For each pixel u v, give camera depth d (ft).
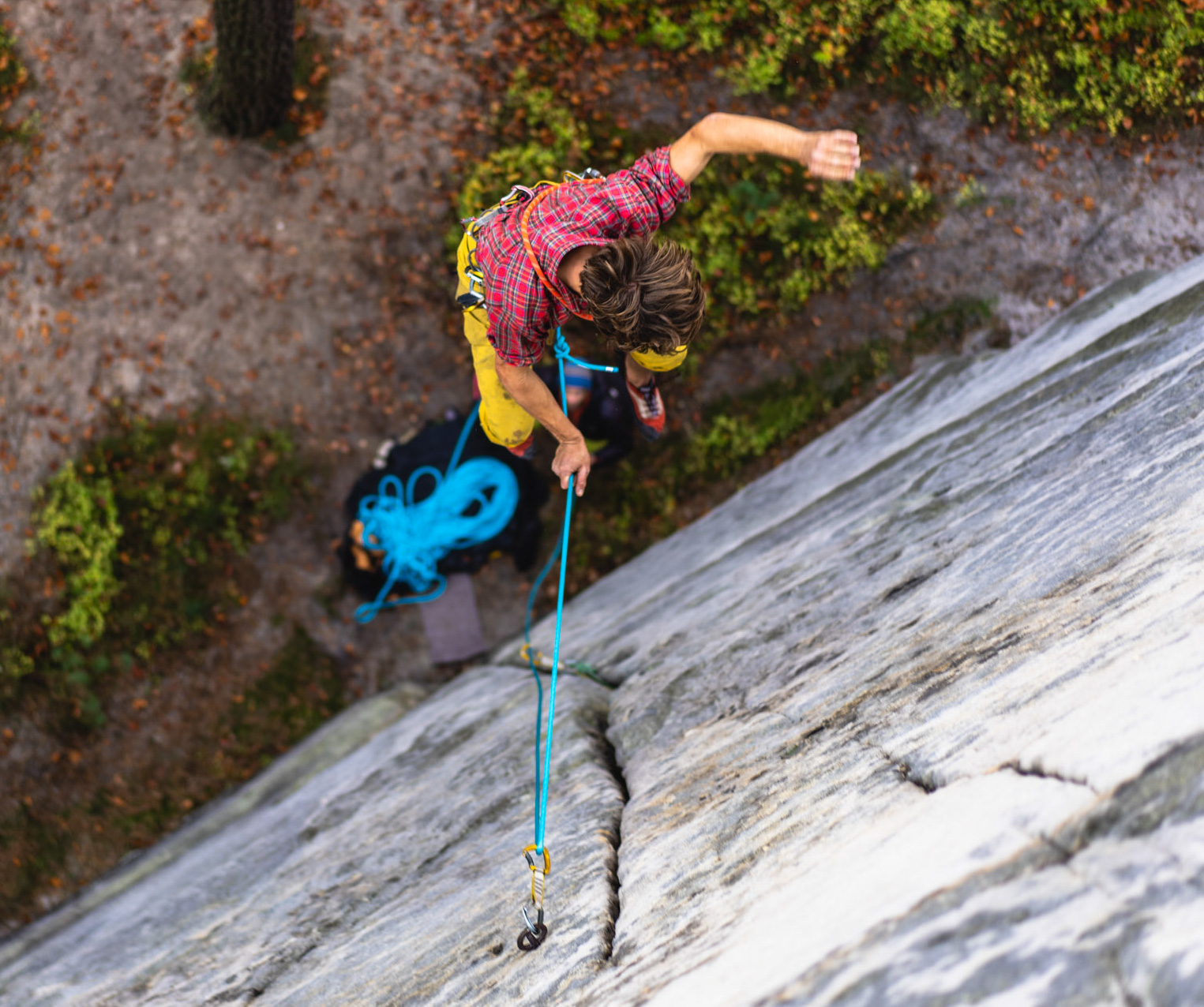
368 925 9.99
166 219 21.11
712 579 15.69
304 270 21.47
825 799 6.82
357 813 14.14
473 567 21.84
